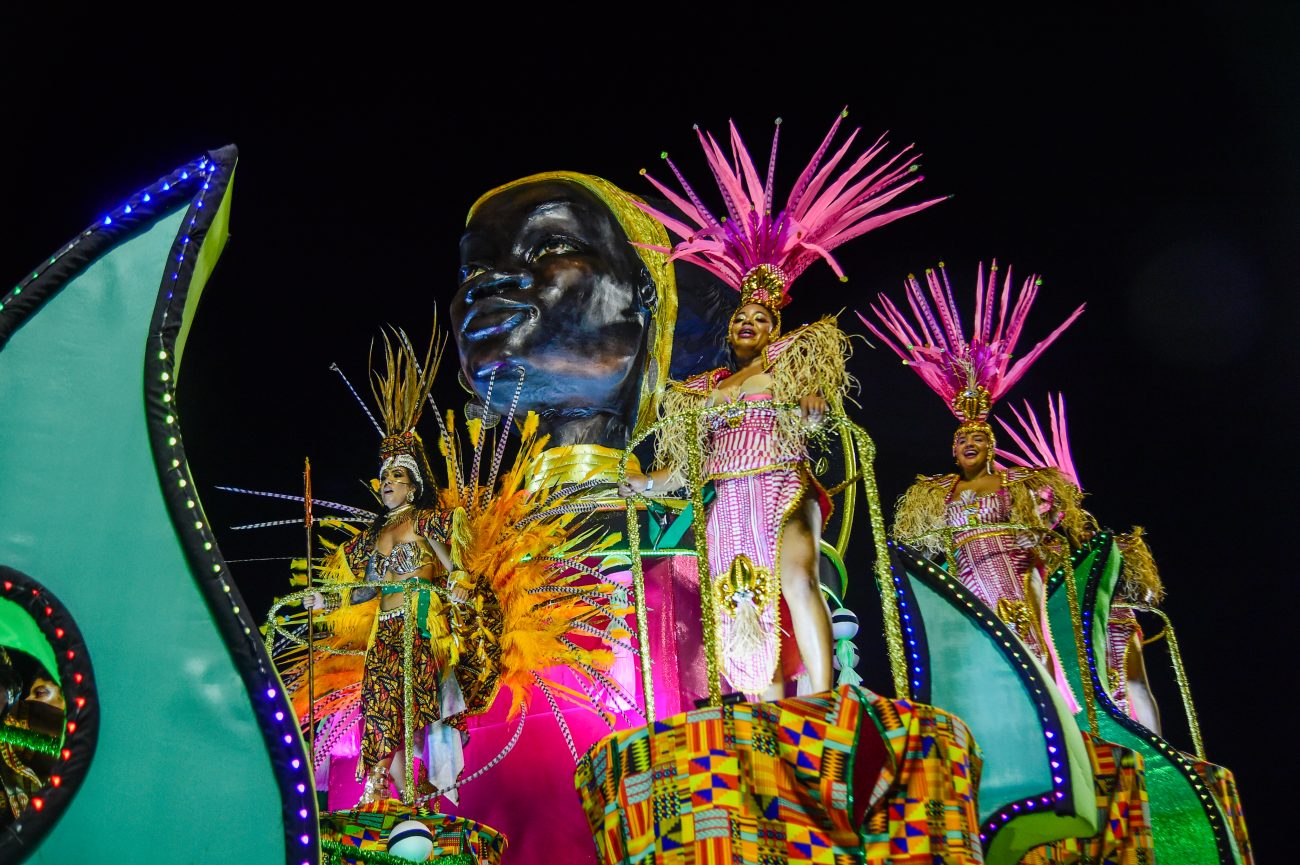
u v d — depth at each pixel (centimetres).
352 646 587
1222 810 561
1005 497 630
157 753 315
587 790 384
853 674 554
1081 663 575
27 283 341
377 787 530
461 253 779
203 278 366
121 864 309
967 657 485
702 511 414
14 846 301
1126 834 510
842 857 351
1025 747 466
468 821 486
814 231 524
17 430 331
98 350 342
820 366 486
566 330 737
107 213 353
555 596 596
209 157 362
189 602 327
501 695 598
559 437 752
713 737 357
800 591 464
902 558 504
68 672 315
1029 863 511
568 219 760
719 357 788
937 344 700
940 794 364
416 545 573
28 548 324
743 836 344
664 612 609
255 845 313
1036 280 681
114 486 332
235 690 322
